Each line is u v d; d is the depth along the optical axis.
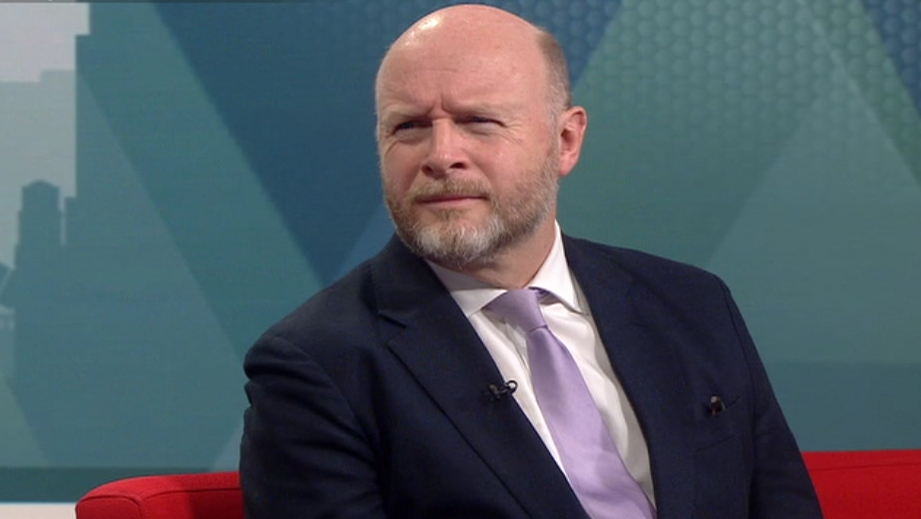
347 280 6.53
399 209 6.06
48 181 10.41
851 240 10.45
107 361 10.46
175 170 10.43
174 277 10.46
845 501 7.30
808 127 10.42
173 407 10.50
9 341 10.43
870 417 10.49
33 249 10.41
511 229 6.05
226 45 10.41
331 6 10.43
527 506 5.79
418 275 6.30
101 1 10.40
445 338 6.11
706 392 6.50
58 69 10.41
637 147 10.43
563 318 6.45
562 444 6.11
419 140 6.01
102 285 10.45
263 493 5.98
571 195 10.43
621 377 6.31
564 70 6.49
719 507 6.25
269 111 10.43
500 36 6.12
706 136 10.43
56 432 10.46
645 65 10.42
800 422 10.51
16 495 10.46
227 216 10.46
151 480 6.40
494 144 5.97
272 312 10.47
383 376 5.97
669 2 10.41
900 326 10.45
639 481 6.19
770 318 10.46
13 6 10.38
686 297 6.88
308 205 10.46
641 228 10.47
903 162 10.41
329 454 5.90
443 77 5.94
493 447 5.88
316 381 5.94
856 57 10.39
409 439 5.86
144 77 10.43
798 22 10.39
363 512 5.84
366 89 10.44
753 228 10.45
